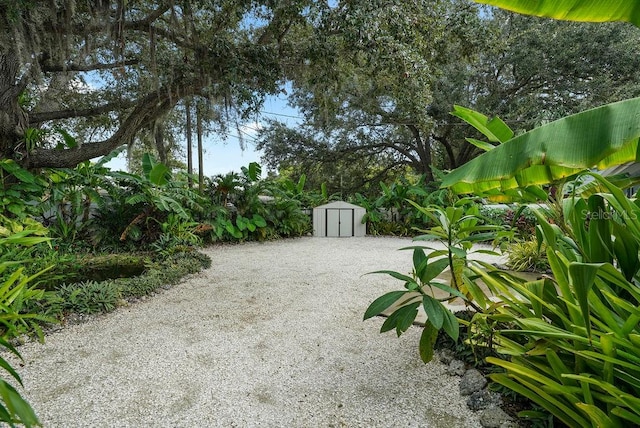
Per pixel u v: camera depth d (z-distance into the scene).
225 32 5.77
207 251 6.61
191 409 1.69
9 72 4.81
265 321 2.90
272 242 7.96
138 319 2.93
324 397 1.79
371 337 2.55
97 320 2.90
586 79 9.98
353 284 4.12
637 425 1.10
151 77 6.07
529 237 5.91
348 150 14.03
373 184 16.08
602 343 1.06
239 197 8.06
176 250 5.42
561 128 0.97
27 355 2.26
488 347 1.92
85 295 3.11
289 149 13.94
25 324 2.42
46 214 6.02
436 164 15.43
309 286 4.03
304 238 8.78
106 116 7.77
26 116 5.32
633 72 9.45
